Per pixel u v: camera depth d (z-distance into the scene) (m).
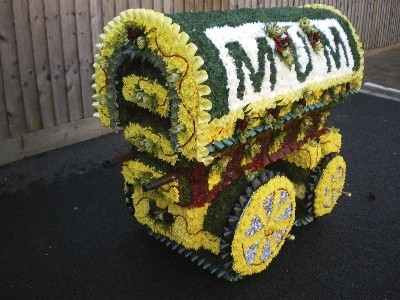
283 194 3.06
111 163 2.91
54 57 4.92
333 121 6.40
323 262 3.36
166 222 3.03
